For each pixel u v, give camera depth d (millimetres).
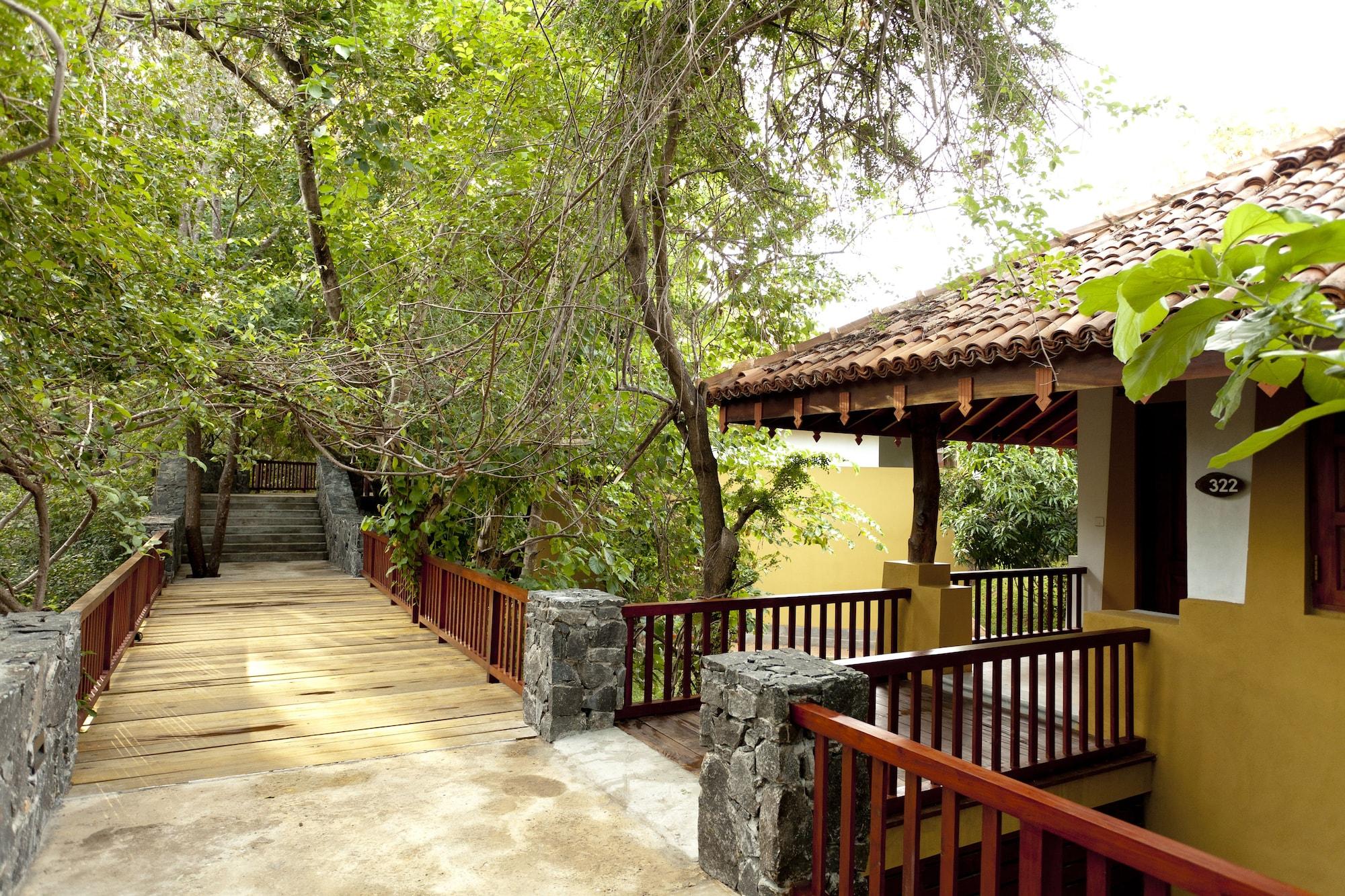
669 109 4203
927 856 3820
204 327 4668
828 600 5996
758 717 3068
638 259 5512
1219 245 1186
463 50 5500
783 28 4285
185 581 11898
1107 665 5344
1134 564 6266
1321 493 4387
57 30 2740
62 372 4152
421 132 5867
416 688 6176
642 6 3859
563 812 3879
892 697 3713
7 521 5809
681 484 8695
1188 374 3600
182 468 14727
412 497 8000
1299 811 4281
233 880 3143
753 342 6973
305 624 8711
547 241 5293
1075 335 3871
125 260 3666
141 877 3148
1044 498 11453
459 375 5680
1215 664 4707
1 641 3588
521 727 5219
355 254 6988
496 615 6602
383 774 4352
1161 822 4914
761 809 3010
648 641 5395
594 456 7285
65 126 3061
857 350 5680
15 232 3105
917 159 4016
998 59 3387
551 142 4977
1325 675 4230
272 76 6582
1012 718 4316
